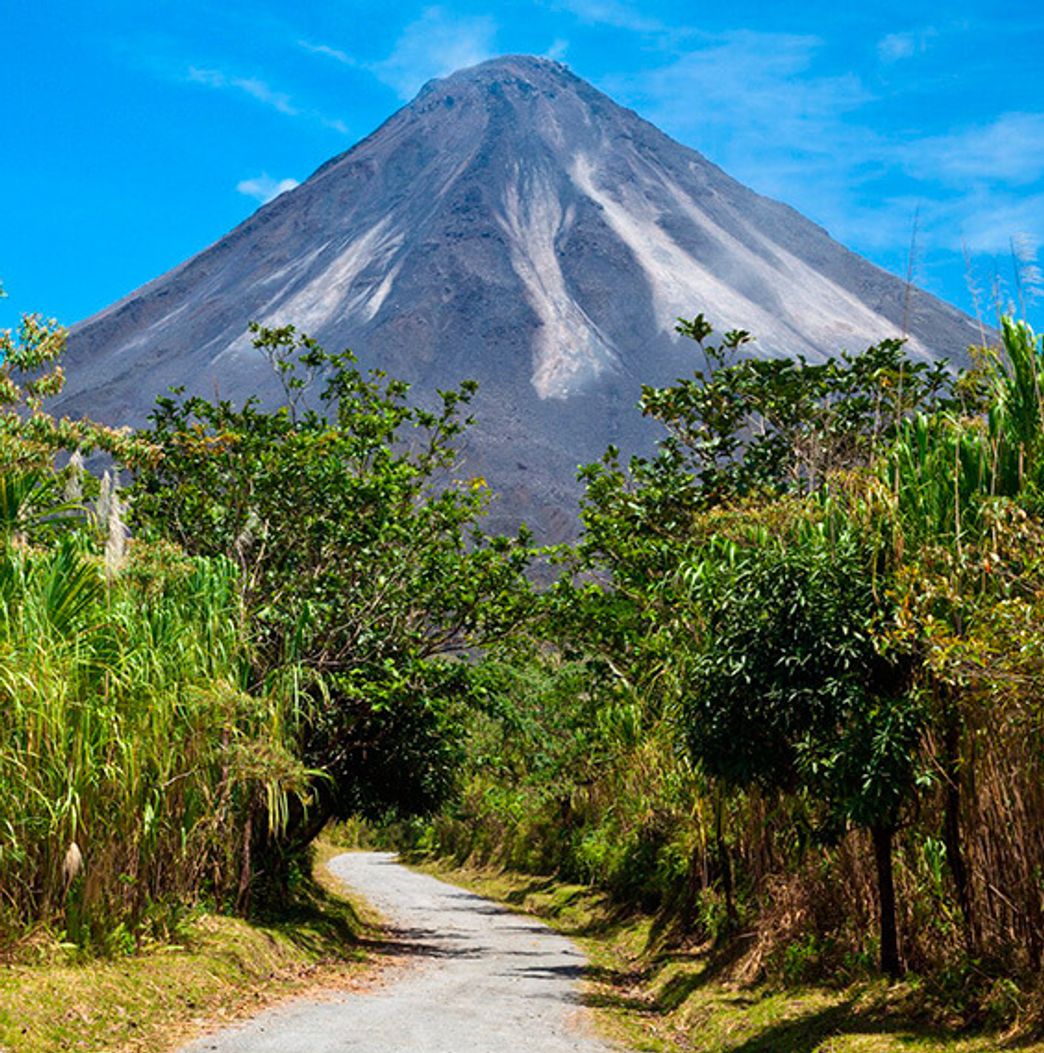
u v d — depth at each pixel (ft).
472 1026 38.99
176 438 66.08
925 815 35.12
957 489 31.17
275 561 65.92
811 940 39.24
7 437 41.19
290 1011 38.70
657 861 72.18
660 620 50.60
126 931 39.58
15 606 37.65
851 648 32.37
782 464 59.52
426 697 69.36
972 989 29.76
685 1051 37.42
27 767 35.42
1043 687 25.27
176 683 42.80
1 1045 27.22
